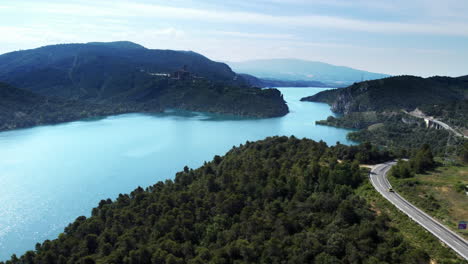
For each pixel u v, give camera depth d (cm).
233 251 10400
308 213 11806
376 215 11300
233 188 15412
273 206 12600
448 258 8625
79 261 11438
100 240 12825
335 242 9444
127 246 12125
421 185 13512
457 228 10175
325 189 13625
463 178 14262
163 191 16900
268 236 11212
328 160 16675
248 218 12544
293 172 15700
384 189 13662
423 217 10994
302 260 9269
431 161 16575
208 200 14800
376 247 9419
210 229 12431
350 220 10875
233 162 19338
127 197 17225
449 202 11862
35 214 19300
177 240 12294
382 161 18438
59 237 14162
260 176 15888
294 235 10594
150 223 13775
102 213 15425
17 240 16600
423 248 9212
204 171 19238
